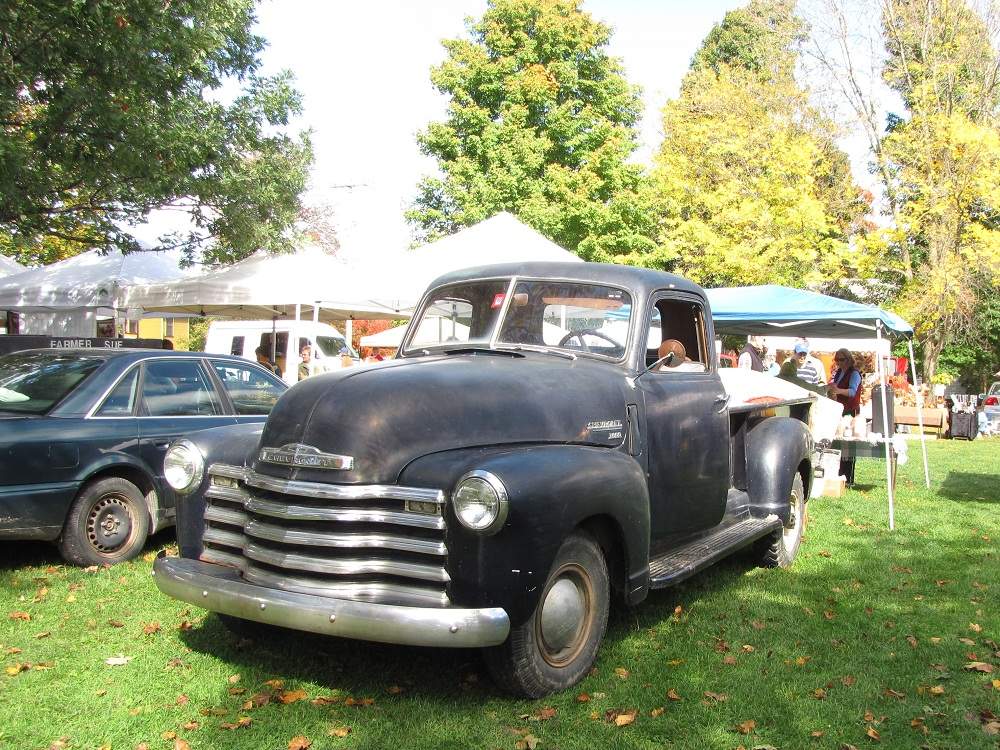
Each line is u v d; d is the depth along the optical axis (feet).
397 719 12.21
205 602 12.51
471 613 11.25
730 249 67.97
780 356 63.87
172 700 12.76
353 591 11.87
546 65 88.07
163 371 22.39
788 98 75.41
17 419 19.25
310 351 41.47
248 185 42.57
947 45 69.67
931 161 65.57
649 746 11.60
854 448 32.91
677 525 16.52
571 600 13.03
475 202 80.84
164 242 46.11
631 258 77.87
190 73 40.09
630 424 15.03
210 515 13.71
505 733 11.80
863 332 36.52
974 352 100.48
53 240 68.39
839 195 72.95
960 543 24.76
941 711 12.91
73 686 13.16
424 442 12.34
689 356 18.24
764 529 19.33
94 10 32.76
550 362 15.29
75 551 19.83
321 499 12.01
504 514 11.48
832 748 11.71
